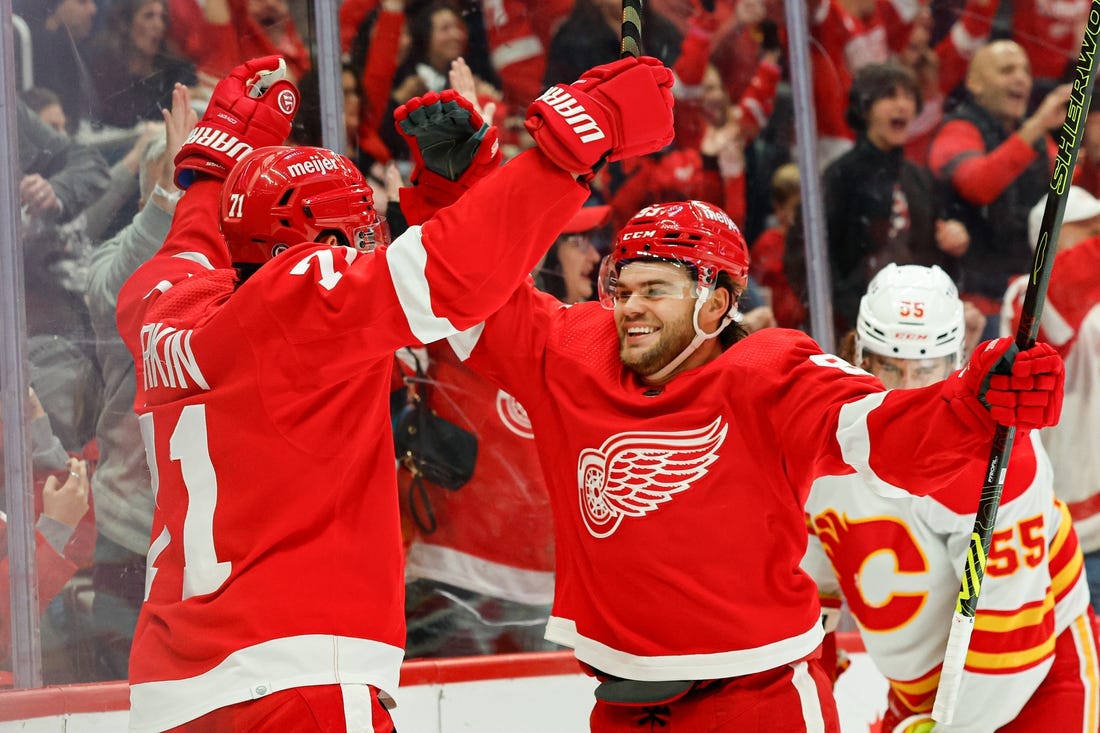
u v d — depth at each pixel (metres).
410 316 4.14
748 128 10.32
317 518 4.32
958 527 6.34
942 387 4.44
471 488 9.40
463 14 9.70
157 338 4.67
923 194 10.69
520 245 4.21
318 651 4.20
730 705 5.11
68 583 8.38
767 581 5.17
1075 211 10.84
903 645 6.63
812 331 10.45
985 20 10.77
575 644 5.50
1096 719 6.73
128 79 8.77
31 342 8.40
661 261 5.36
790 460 5.05
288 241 4.59
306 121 9.29
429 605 9.28
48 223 8.51
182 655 4.26
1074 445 10.72
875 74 10.59
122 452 8.62
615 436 5.27
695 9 10.16
